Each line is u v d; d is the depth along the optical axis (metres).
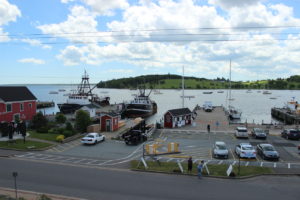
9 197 15.21
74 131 39.34
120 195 16.77
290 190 18.16
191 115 54.59
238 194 17.25
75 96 79.62
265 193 17.50
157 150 31.39
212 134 42.94
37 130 39.59
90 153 29.42
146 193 17.19
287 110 81.69
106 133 42.91
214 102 150.25
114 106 98.56
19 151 29.16
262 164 25.33
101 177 20.56
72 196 16.44
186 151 31.12
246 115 91.50
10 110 44.19
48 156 27.44
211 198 16.47
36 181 19.23
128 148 32.41
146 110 77.75
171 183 19.36
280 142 36.88
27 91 49.78
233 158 28.03
